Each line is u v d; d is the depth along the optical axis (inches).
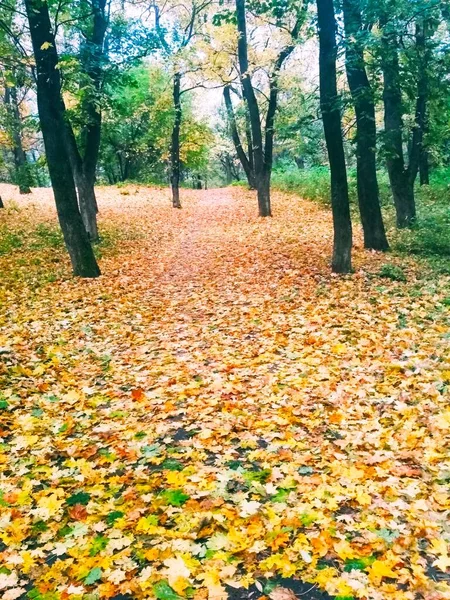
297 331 312.8
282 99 946.1
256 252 585.9
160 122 1419.8
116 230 775.7
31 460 182.7
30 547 138.1
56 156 485.1
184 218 965.2
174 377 257.0
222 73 934.4
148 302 419.5
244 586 119.6
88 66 544.1
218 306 390.6
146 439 195.5
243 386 239.5
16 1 557.0
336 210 448.1
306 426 197.9
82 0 516.4
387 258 506.3
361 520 140.0
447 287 385.7
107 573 124.4
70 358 296.4
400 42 446.3
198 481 161.8
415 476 159.8
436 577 120.4
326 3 416.8
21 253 595.5
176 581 120.0
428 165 981.2
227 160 2406.5
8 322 364.8
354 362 257.0
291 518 139.6
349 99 419.2
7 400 233.3
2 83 684.7
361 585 116.7
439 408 201.5
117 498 157.6
